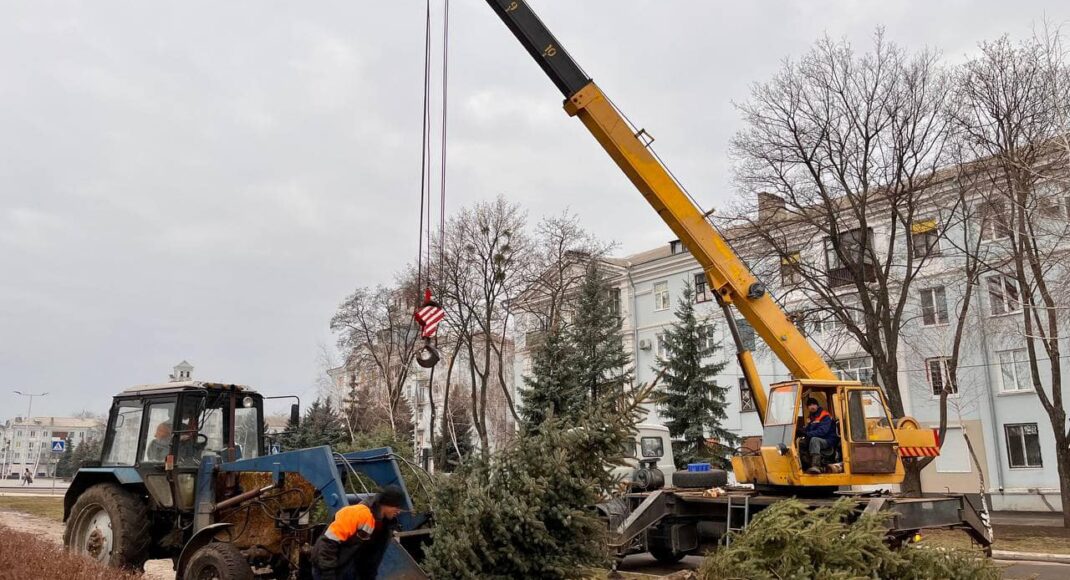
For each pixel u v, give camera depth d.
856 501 7.71
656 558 13.82
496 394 49.31
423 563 7.26
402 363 43.41
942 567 7.46
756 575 6.97
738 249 24.81
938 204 23.55
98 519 10.56
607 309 32.84
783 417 11.70
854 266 23.34
